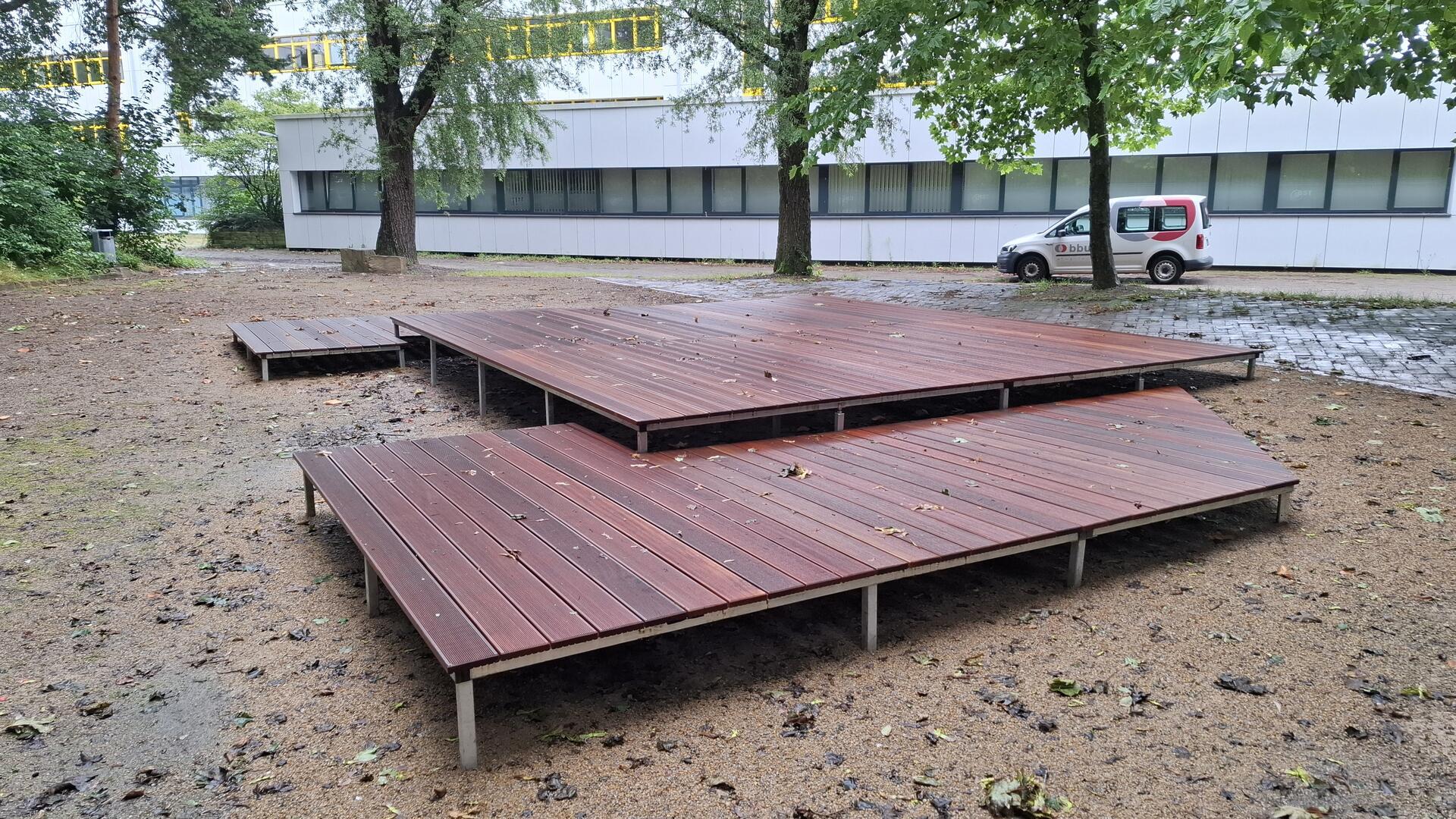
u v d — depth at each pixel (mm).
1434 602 4203
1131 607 4266
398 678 3693
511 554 3975
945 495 4852
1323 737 3186
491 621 3299
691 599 3498
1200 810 2818
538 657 3125
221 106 32844
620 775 3039
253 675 3717
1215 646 3855
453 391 8969
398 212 21266
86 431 7305
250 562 4871
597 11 19594
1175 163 24141
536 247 30594
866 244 27172
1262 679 3580
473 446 5883
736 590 3586
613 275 21969
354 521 4418
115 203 20172
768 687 3605
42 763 3127
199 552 5000
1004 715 3361
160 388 8742
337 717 3408
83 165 19406
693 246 28984
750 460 5559
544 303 14500
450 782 3012
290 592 4512
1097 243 15266
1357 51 8438
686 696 3547
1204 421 6582
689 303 13242
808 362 7871
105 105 25875
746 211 28531
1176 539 5090
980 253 26250
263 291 16031
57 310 12992
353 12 18594
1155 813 2811
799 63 17734
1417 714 3309
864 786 2963
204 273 19703
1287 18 6215
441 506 4652
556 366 7668
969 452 5738
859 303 12617
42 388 8602
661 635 4059
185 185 43938
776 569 3814
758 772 3043
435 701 3521
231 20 27234
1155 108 15172
